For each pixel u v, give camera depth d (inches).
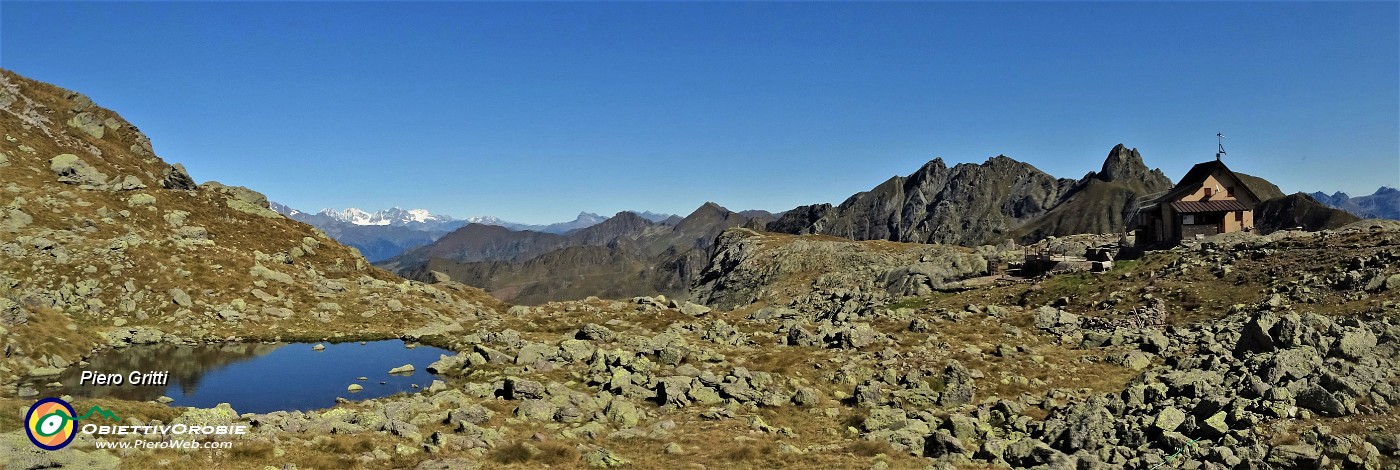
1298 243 2716.5
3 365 1780.3
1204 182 3617.1
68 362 1971.0
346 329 2726.4
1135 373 1860.2
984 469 1175.6
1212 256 2847.0
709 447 1284.4
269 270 3117.6
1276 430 1126.4
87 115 4581.7
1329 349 1454.2
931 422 1462.8
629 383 1707.7
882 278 4175.7
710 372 1764.3
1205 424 1181.1
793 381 1796.3
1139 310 2437.3
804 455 1242.0
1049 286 3026.6
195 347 2319.1
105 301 2549.2
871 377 1859.0
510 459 1149.7
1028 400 1603.1
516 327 2876.5
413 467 1080.8
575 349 2185.0
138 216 3415.4
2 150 3649.1
